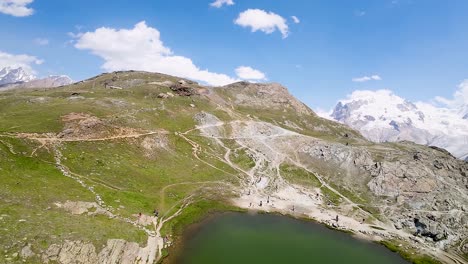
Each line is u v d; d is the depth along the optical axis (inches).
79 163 3831.2
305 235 3695.9
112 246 2460.6
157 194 3966.5
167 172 4690.0
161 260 2679.6
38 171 3314.5
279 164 5959.6
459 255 3742.6
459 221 4424.2
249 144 6574.8
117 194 3523.6
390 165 5654.5
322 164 6063.0
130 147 4830.2
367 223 4335.6
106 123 5088.6
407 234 4163.4
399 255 3533.5
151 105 6850.4
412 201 4859.7
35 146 3710.6
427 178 5344.5
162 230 3191.4
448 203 4781.0
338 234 3880.4
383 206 4820.4
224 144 6368.1
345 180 5565.9
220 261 2775.6
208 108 7829.7
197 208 3956.7
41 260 2052.2
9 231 2128.4
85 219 2738.7
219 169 5349.4
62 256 2154.3
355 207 4788.4
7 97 5733.3
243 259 2866.6
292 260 2987.2
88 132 4630.9
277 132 7436.0
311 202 4813.0
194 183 4638.3
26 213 2442.2
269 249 3166.8
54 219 2502.5
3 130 3809.1
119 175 3991.1
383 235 4023.1
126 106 6314.0
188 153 5541.3
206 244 3110.2
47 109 4987.7
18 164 3257.9
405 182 5251.0
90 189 3378.4
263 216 4131.4
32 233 2188.7
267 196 4795.8
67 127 4473.4
